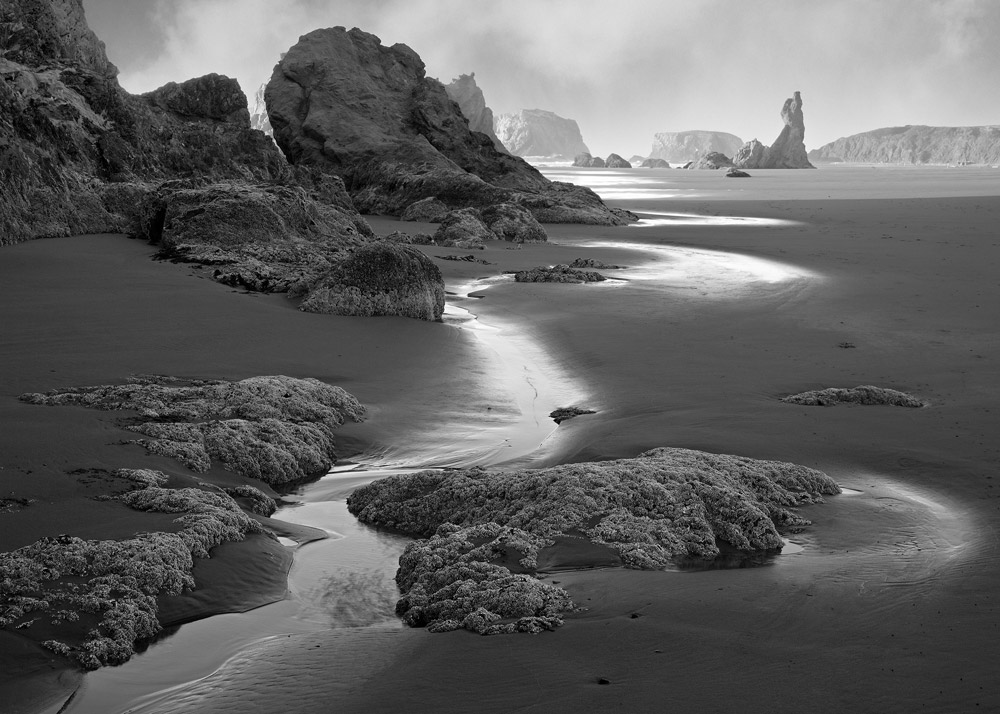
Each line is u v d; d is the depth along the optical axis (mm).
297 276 19906
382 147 50750
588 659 5266
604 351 15039
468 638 5652
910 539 7477
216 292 18016
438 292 17844
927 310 19188
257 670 5355
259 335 14836
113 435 9133
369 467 9820
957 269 25562
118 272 19547
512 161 55469
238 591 6508
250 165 38781
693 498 7801
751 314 18641
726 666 5113
